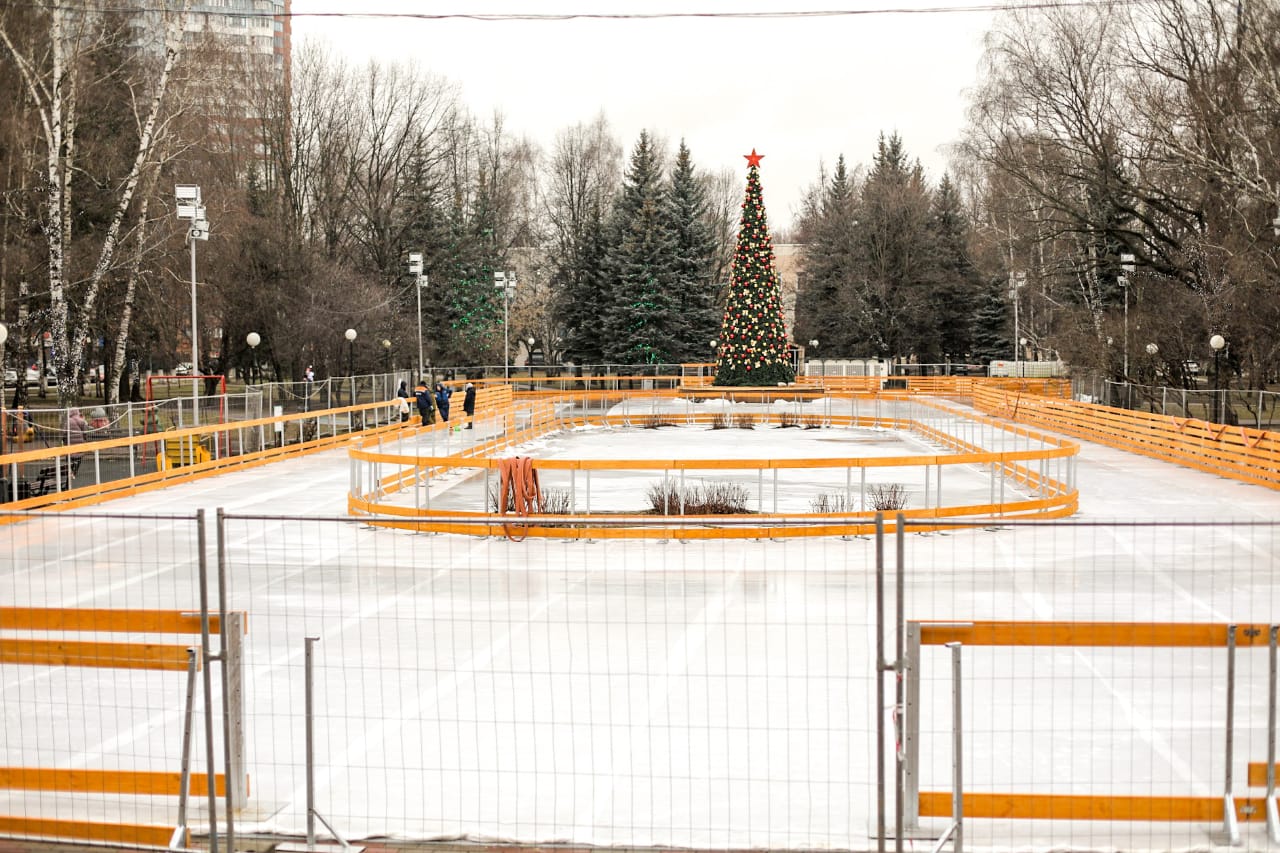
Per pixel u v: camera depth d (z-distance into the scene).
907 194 81.88
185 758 6.43
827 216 89.94
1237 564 15.79
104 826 6.53
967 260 83.00
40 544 17.86
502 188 83.62
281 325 51.41
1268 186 36.81
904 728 6.46
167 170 42.75
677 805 6.93
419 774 7.57
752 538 17.47
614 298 77.88
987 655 10.70
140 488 24.75
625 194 79.50
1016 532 18.45
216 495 24.20
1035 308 78.81
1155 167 44.22
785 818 6.74
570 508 20.06
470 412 43.41
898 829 5.66
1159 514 21.06
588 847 6.26
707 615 12.41
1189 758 7.86
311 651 6.43
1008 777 7.46
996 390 54.75
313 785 6.80
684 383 66.00
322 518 6.91
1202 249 40.84
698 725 8.57
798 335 94.31
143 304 44.59
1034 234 48.19
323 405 39.62
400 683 9.76
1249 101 38.94
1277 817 6.45
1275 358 38.25
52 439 25.61
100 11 36.56
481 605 12.98
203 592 6.11
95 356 57.69
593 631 11.70
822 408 56.81
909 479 26.86
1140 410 38.44
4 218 35.66
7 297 36.31
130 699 9.52
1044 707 9.07
